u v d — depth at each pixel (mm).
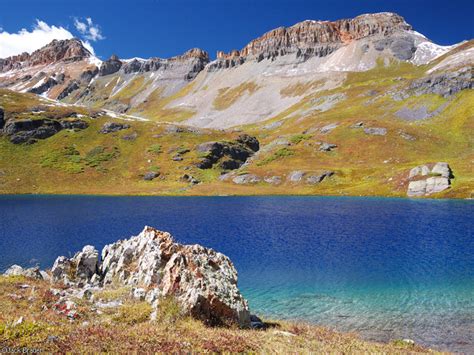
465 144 175375
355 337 23766
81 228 72875
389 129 193750
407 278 39312
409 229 67250
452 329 26469
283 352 15648
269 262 46750
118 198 136625
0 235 65750
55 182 164000
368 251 51781
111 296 24547
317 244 56969
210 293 21875
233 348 15461
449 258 46938
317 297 34219
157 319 19844
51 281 30812
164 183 169375
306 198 130125
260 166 186750
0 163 172375
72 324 17516
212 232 68125
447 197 113625
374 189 134375
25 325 14953
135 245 33625
